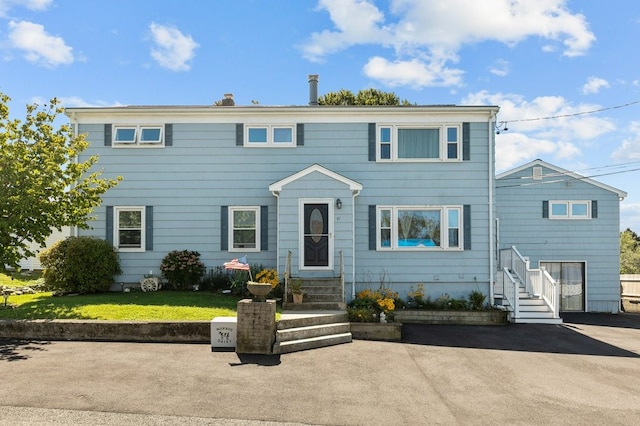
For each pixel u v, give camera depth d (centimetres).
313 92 1723
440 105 1512
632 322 1605
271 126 1509
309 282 1342
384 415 594
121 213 1502
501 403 654
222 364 801
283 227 1399
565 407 646
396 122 1504
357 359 873
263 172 1502
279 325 991
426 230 1498
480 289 1480
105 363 782
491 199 1488
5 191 1105
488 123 1502
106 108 1488
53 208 1164
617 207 1919
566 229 1920
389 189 1498
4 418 545
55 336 955
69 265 1344
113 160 1495
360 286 1476
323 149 1505
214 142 1504
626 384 764
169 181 1498
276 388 684
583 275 1922
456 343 1059
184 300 1227
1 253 1155
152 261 1484
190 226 1491
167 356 838
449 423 574
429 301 1446
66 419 546
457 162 1498
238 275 1402
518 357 939
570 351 1013
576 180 1925
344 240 1398
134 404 600
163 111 1489
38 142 1159
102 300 1223
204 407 599
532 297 1478
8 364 764
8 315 1041
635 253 4412
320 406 618
